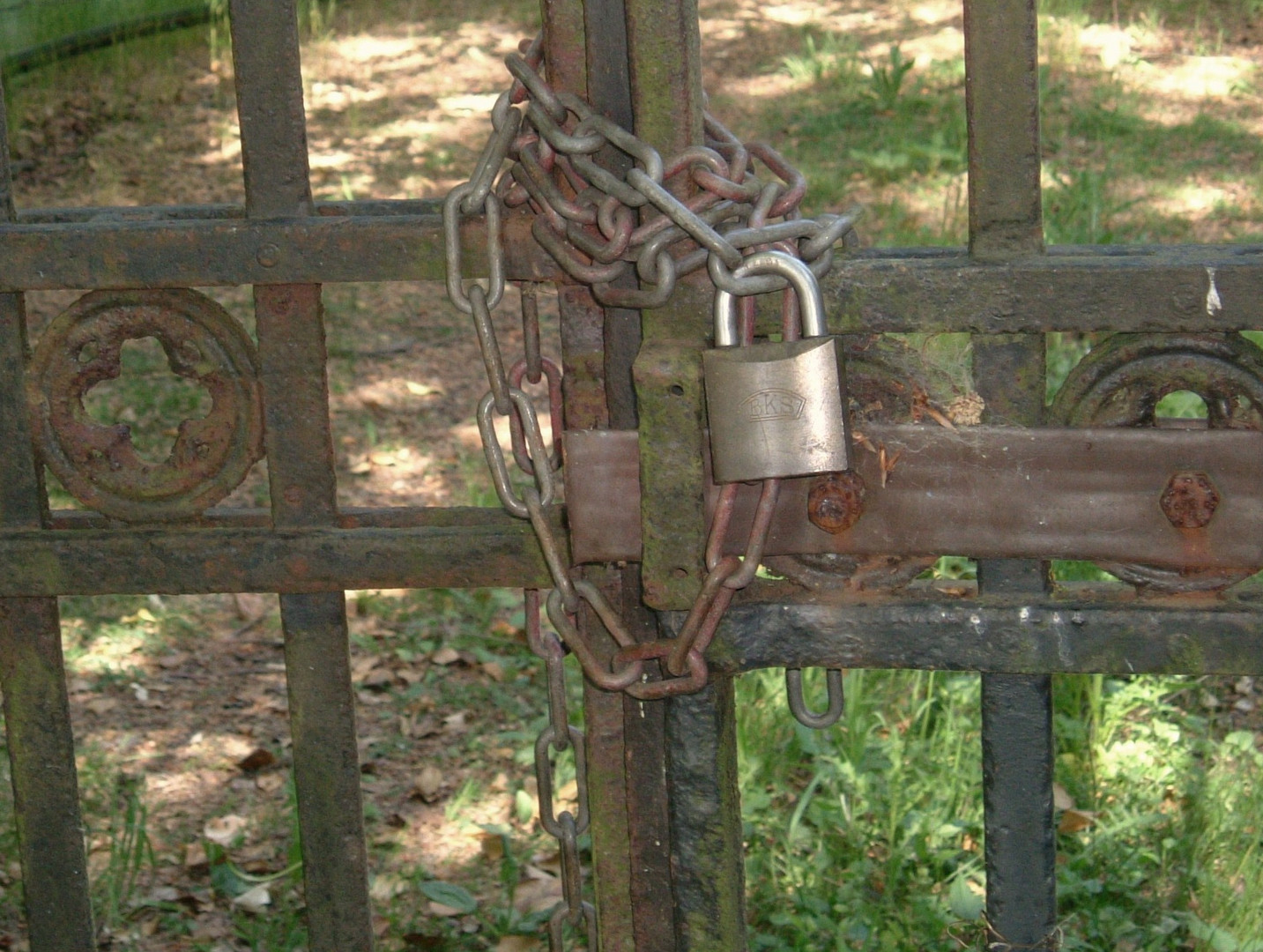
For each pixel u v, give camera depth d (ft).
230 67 28.04
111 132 25.02
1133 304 5.08
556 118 5.19
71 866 6.30
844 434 5.03
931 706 11.39
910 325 5.21
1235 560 5.22
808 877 9.62
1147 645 5.37
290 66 5.43
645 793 5.98
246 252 5.50
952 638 5.48
